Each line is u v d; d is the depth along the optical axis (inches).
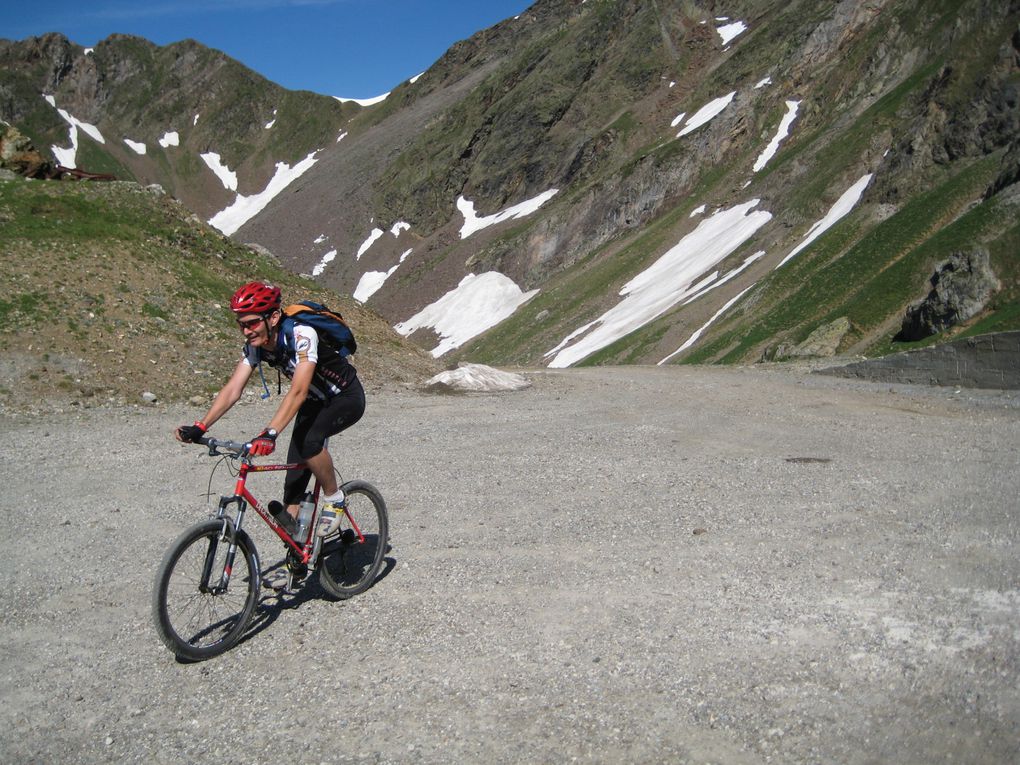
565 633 187.2
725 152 4943.4
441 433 497.7
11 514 325.1
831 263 2650.1
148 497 349.7
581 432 486.3
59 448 456.4
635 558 239.6
